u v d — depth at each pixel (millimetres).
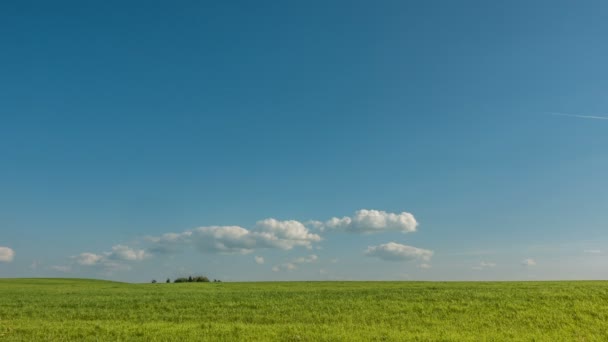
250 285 70625
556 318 31797
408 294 44219
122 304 41094
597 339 26875
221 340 26188
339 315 33969
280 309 36781
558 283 56469
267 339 26266
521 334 27891
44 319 33812
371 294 45281
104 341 25938
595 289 43469
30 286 73812
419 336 27016
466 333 28078
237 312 36125
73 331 28453
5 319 33938
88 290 60844
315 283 73938
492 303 37125
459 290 47188
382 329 29141
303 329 29109
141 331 28438
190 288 63312
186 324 31422
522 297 39406
